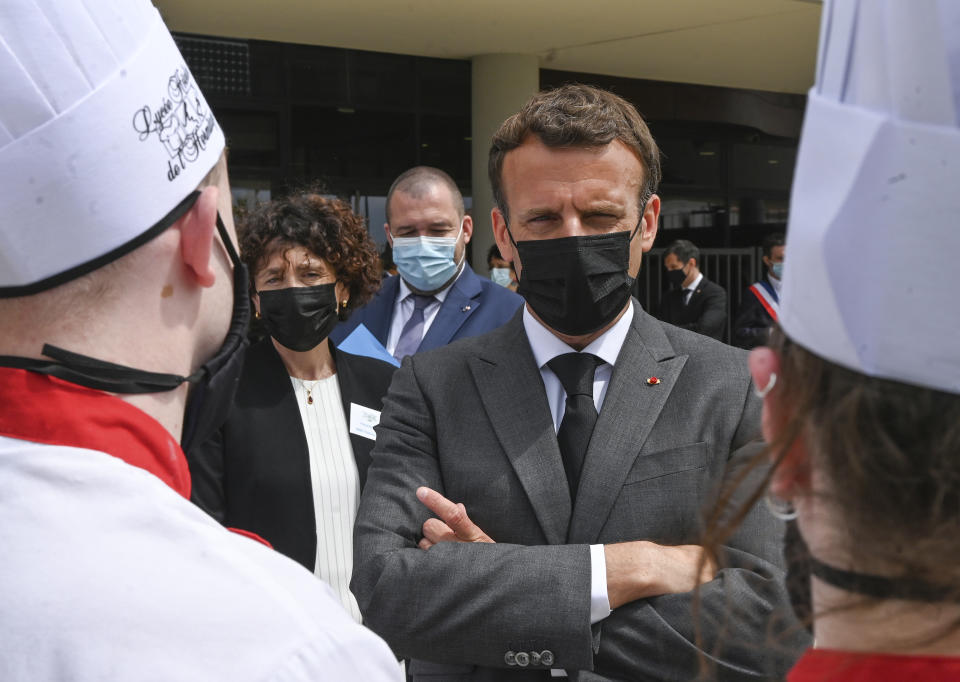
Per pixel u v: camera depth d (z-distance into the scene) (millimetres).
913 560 615
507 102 8812
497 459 1574
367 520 1604
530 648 1387
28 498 722
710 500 871
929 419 590
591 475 1508
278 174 8547
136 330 801
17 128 718
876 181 581
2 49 712
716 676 1346
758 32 8227
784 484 706
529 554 1436
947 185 564
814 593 709
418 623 1441
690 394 1566
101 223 757
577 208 1589
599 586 1385
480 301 3668
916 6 565
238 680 686
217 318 906
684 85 10195
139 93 781
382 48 8625
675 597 1382
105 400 780
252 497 2275
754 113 10562
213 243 898
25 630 672
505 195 1688
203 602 707
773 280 6812
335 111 8742
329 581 2291
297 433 2363
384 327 3773
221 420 954
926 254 573
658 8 7516
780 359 695
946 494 594
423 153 9109
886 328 587
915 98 572
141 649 676
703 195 10422
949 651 639
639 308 1717
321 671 716
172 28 7816
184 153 828
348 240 2537
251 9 7355
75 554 704
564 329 1604
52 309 762
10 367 760
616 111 1631
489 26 7953
